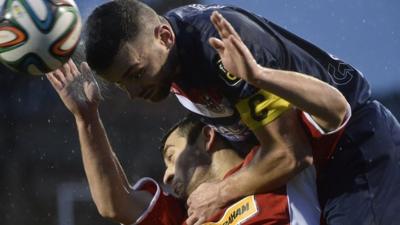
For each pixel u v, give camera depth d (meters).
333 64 6.24
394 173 6.26
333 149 6.24
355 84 6.26
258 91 5.86
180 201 7.05
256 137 6.25
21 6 5.74
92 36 5.80
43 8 5.76
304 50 6.16
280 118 5.91
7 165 14.91
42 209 14.92
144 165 14.83
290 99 5.65
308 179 6.43
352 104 6.22
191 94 6.14
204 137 6.85
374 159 6.23
